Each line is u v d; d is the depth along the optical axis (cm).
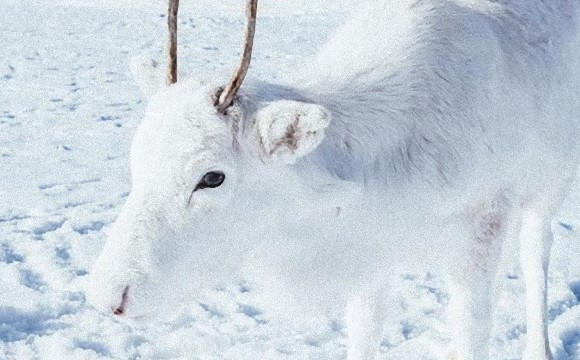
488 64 429
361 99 396
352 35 434
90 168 924
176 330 564
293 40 1978
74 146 1018
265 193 351
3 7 2517
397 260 421
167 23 349
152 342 548
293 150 330
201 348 544
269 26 2230
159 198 329
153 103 339
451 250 435
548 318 594
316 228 377
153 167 329
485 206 437
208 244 342
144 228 328
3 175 881
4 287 604
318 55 450
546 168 490
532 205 514
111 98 1316
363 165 386
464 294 438
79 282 624
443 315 600
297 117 322
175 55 351
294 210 363
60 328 559
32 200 802
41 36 1969
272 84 370
